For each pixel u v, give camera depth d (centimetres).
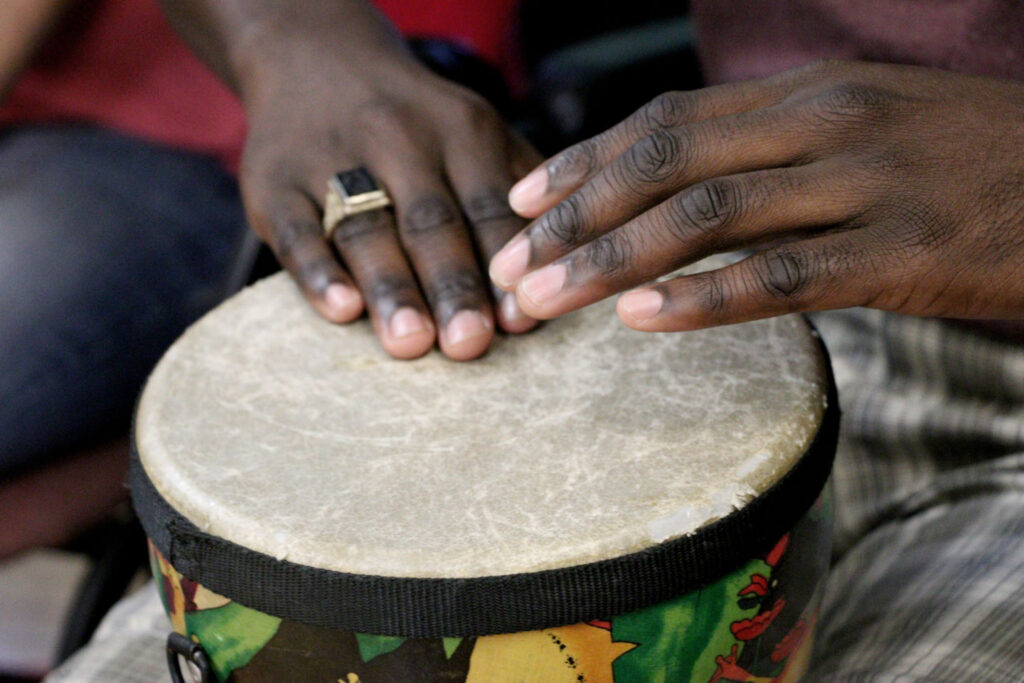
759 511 53
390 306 67
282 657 53
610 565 50
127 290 122
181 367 67
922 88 58
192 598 56
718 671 55
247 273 89
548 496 54
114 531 126
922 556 74
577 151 59
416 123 77
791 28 86
